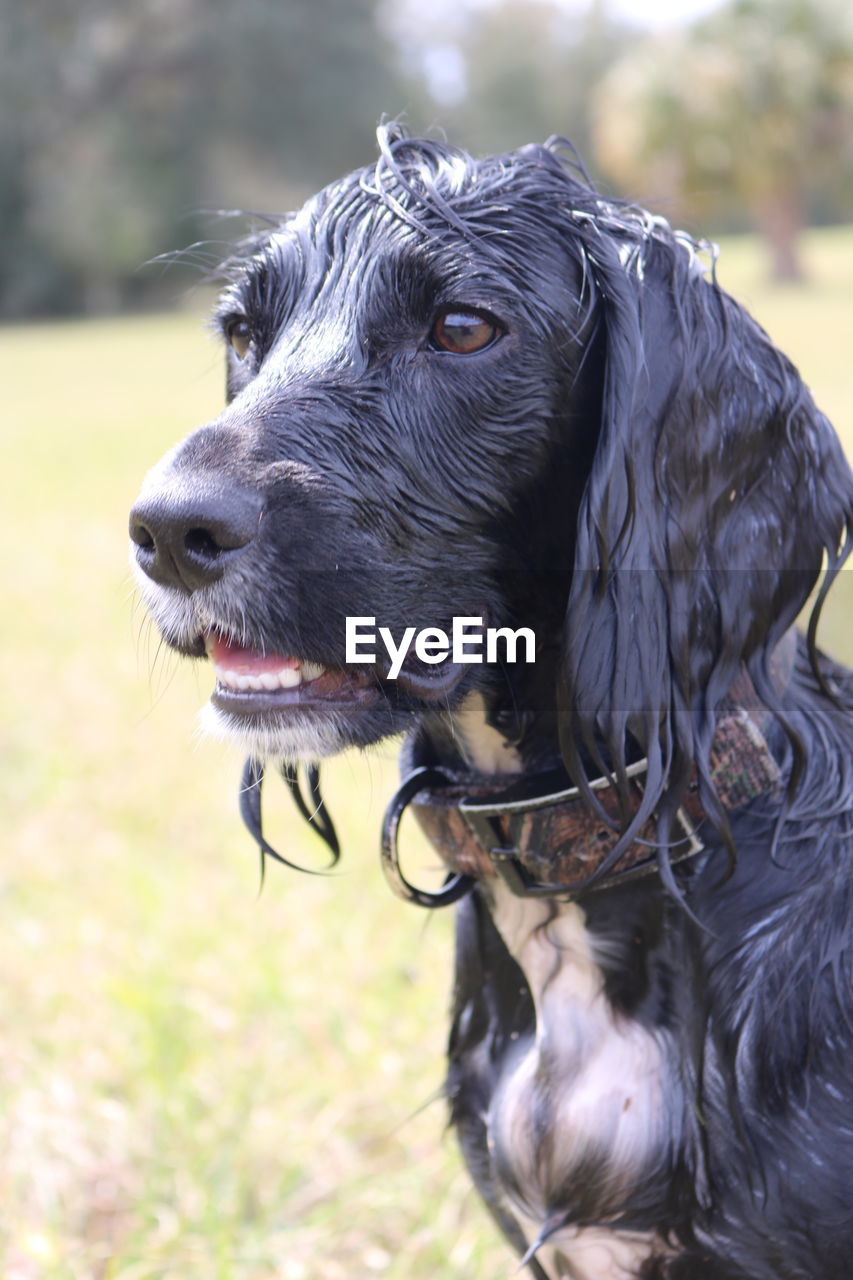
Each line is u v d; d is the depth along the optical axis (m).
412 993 3.16
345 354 1.75
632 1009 1.81
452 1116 2.12
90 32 39.72
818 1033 1.69
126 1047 3.01
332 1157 2.68
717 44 24.30
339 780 4.44
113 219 38.47
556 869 1.77
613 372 1.68
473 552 1.77
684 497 1.69
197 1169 2.59
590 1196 1.79
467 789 1.90
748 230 41.50
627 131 24.86
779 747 1.82
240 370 1.98
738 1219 1.70
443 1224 2.47
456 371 1.74
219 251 2.43
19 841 4.17
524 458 1.77
